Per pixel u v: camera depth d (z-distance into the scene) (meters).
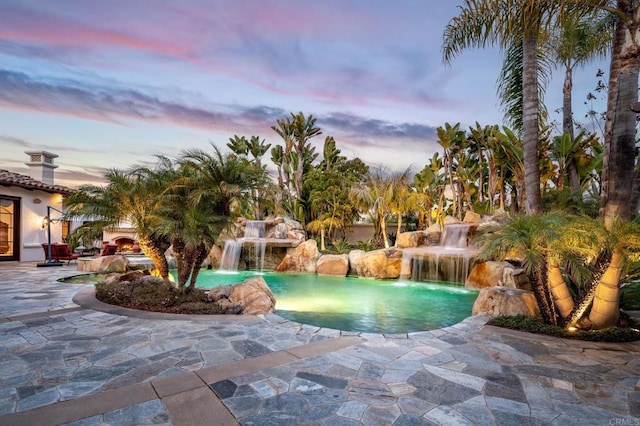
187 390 3.31
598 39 10.37
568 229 5.21
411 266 15.13
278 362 4.13
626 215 5.58
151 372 3.75
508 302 6.73
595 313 5.62
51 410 2.88
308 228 24.00
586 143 13.83
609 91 6.07
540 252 5.68
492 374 3.87
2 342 4.79
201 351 4.48
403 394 3.32
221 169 7.96
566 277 6.80
